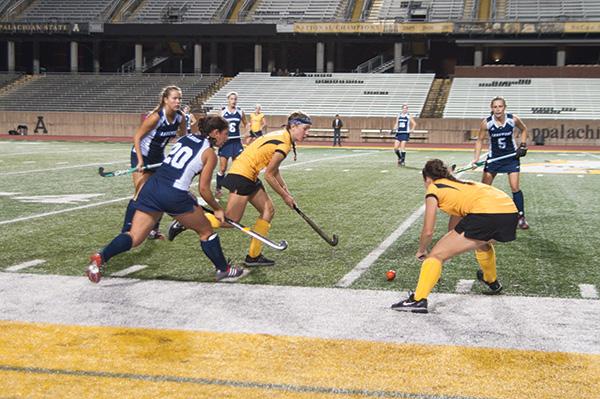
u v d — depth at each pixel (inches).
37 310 322.0
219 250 379.2
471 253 464.4
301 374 246.2
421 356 264.2
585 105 2314.2
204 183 360.2
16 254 452.1
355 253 466.6
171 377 242.8
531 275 406.6
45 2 2979.8
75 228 555.2
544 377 244.5
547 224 604.4
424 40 2620.6
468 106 2373.3
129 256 450.0
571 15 2571.4
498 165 586.6
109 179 958.4
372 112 2413.9
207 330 293.6
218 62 3137.3
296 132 406.0
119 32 2719.0
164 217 636.1
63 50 3225.9
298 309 327.0
